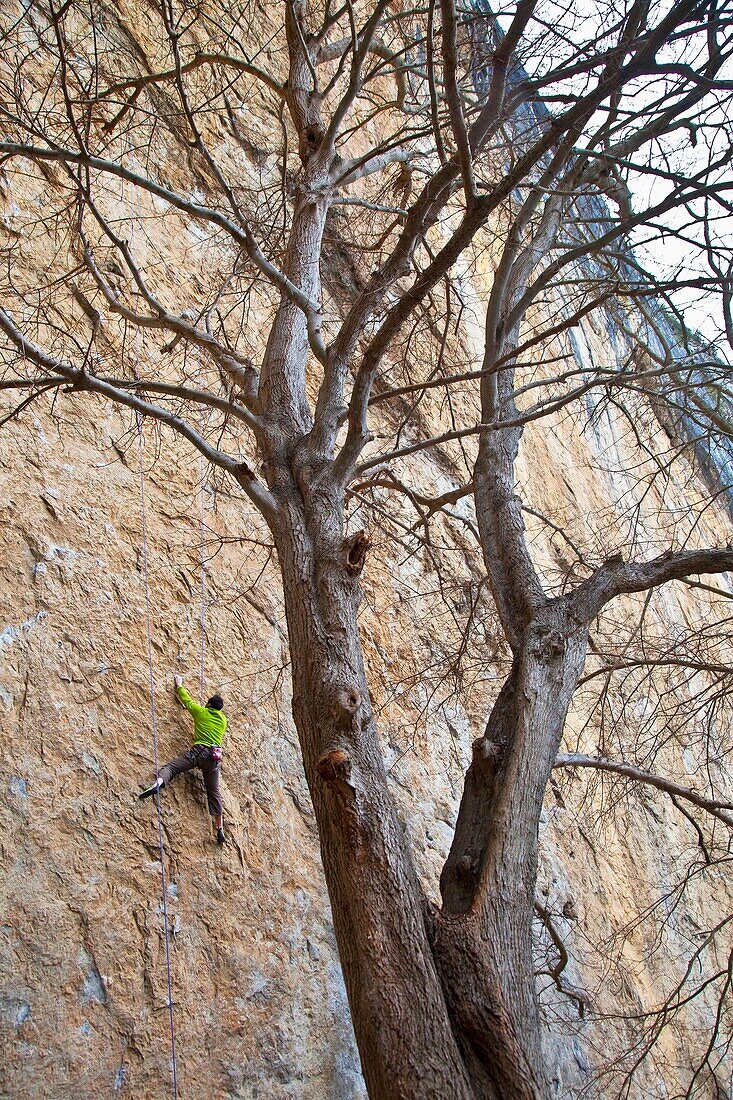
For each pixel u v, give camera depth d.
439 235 16.22
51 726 7.86
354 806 4.64
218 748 8.66
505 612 6.48
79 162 6.28
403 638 11.84
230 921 8.20
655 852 15.39
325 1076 8.16
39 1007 6.81
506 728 5.59
